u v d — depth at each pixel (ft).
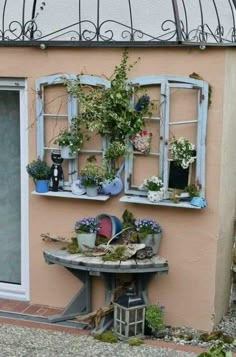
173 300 22.40
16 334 21.68
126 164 22.12
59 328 22.15
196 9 22.94
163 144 21.59
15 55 22.79
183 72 21.31
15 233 24.59
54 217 23.26
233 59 21.76
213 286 21.99
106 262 21.20
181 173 21.58
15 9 23.40
